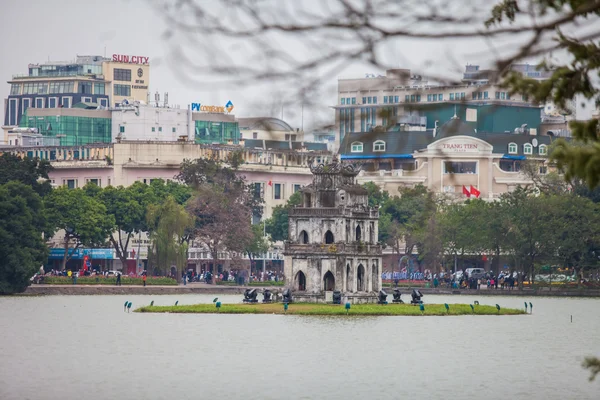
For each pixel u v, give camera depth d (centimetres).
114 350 17000
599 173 5909
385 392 13412
